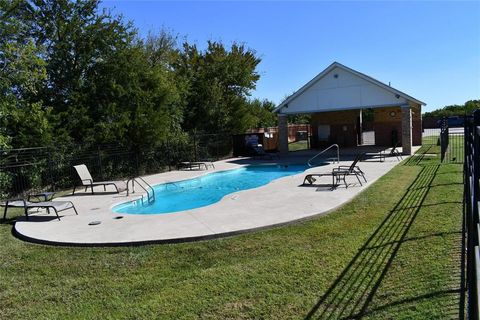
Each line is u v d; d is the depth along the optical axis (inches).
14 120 560.7
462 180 424.2
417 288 170.7
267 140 1141.1
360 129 1189.1
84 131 642.2
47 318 175.9
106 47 693.3
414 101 807.7
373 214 309.1
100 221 342.0
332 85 871.7
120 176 679.1
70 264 241.4
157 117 707.4
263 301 175.5
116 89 676.7
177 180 602.5
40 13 660.1
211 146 896.9
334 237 257.6
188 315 168.2
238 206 362.6
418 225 264.2
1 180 520.7
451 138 1023.6
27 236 304.2
